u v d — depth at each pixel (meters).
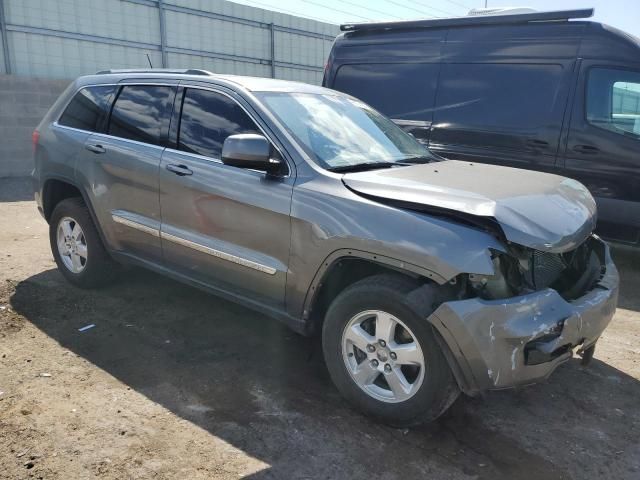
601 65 5.80
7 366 3.56
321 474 2.66
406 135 4.50
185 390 3.37
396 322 2.89
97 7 15.61
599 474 2.75
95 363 3.66
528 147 6.24
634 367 3.89
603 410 3.33
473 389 2.76
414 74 7.04
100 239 4.69
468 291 2.72
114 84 4.59
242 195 3.46
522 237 2.71
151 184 4.02
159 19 17.11
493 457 2.85
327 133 3.73
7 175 12.81
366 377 3.08
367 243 2.92
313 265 3.17
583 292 3.16
